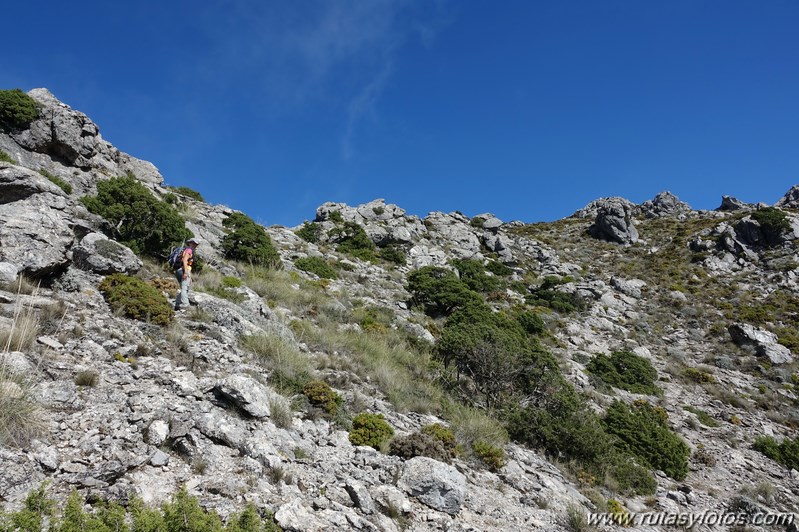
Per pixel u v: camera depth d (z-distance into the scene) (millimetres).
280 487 6094
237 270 18766
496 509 7871
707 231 55719
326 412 9141
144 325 9648
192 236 16406
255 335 11133
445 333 15648
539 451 12031
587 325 31969
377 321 18469
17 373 6133
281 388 9250
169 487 5410
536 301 35219
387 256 36875
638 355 26312
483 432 10977
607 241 60031
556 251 56812
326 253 32344
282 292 17250
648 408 18453
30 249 9727
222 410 7523
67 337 8086
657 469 13789
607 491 11039
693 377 24734
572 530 8008
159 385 7656
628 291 41344
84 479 4973
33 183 11477
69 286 10102
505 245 50781
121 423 6227
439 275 28656
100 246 11602
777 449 17031
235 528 4199
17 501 4426
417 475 7410
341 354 13055
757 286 41875
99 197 15203
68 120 20359
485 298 33188
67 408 6207
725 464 15328
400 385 12109
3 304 8141
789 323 34438
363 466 7656
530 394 14180
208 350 9648
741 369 27125
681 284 43781
